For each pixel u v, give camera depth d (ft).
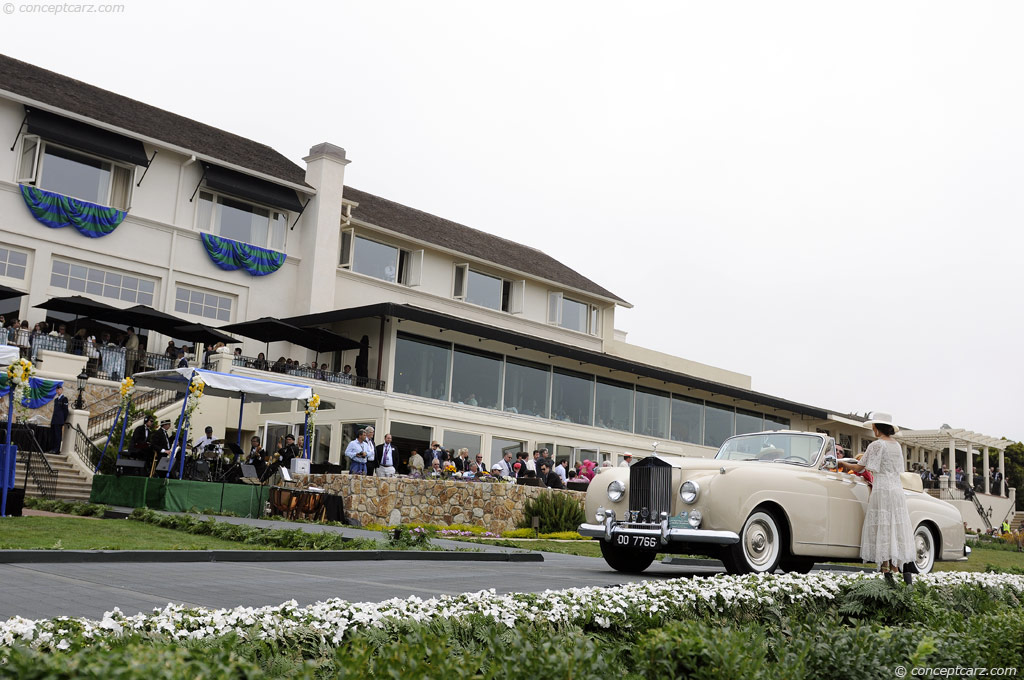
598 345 140.97
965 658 18.95
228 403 90.22
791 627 21.29
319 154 108.47
